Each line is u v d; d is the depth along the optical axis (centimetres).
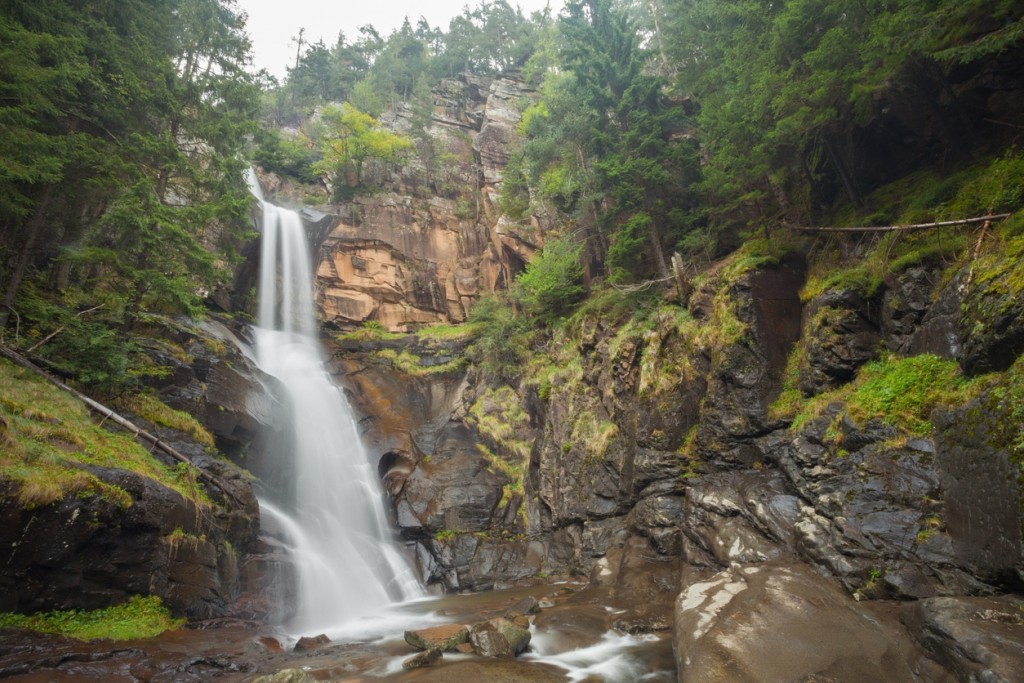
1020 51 1402
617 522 1938
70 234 1872
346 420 2842
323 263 3716
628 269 2436
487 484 2489
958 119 1584
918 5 1237
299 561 1795
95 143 1858
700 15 2633
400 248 3894
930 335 1230
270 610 1516
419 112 4819
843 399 1359
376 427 2898
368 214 3941
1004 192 1186
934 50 1438
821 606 958
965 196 1334
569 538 2100
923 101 1641
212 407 2033
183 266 1989
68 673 902
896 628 859
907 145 1767
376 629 1480
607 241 2831
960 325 1064
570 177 2905
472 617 1538
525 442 2644
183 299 1798
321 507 2284
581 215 2864
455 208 4359
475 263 4084
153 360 1917
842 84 1523
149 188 1759
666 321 2008
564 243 2848
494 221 4022
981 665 647
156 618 1207
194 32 2755
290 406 2584
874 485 1119
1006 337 919
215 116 2733
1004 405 862
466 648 1154
